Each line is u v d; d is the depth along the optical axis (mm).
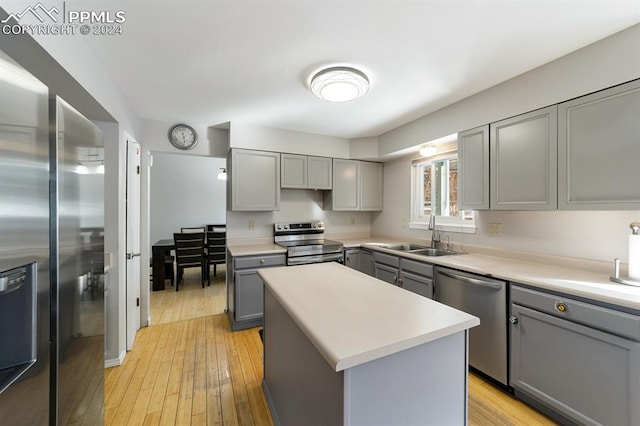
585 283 1561
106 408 1704
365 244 3361
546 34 1515
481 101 2244
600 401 1357
